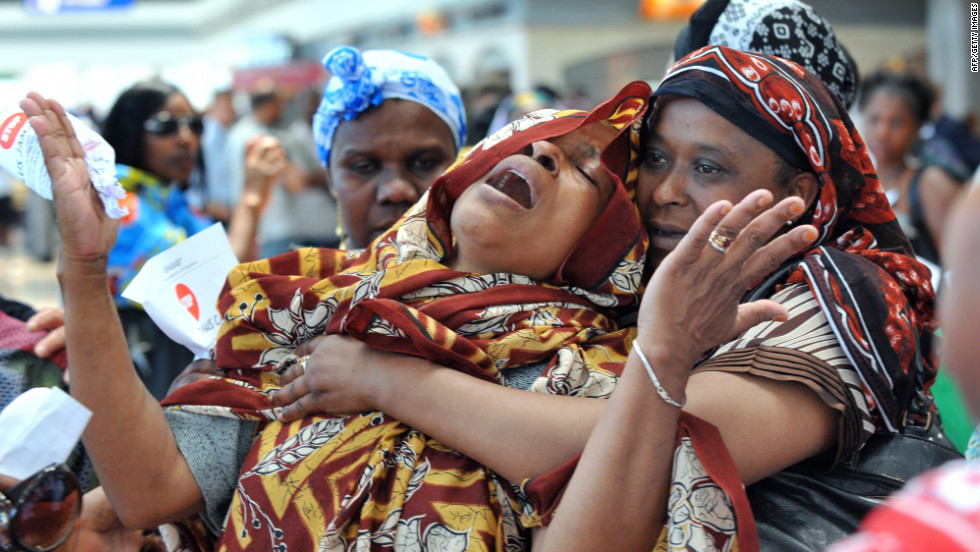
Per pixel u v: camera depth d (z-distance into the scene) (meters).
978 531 0.58
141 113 3.00
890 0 12.89
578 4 11.70
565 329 1.27
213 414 1.34
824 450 1.18
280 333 1.36
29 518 1.11
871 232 1.37
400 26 13.91
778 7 1.56
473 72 12.52
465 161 1.34
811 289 1.23
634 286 1.32
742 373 1.16
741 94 1.27
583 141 1.32
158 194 2.99
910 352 1.20
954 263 0.70
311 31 16.58
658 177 1.35
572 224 1.27
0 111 1.23
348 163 1.89
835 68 1.59
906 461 1.25
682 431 1.08
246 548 1.24
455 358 1.21
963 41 11.92
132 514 1.28
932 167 3.39
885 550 0.60
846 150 1.29
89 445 1.25
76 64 23.67
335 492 1.21
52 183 1.17
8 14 23.20
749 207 0.97
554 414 1.14
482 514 1.17
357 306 1.22
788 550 1.15
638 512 1.05
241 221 3.05
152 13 24.14
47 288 8.81
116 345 1.24
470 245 1.28
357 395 1.25
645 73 12.26
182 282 1.51
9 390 1.57
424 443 1.23
